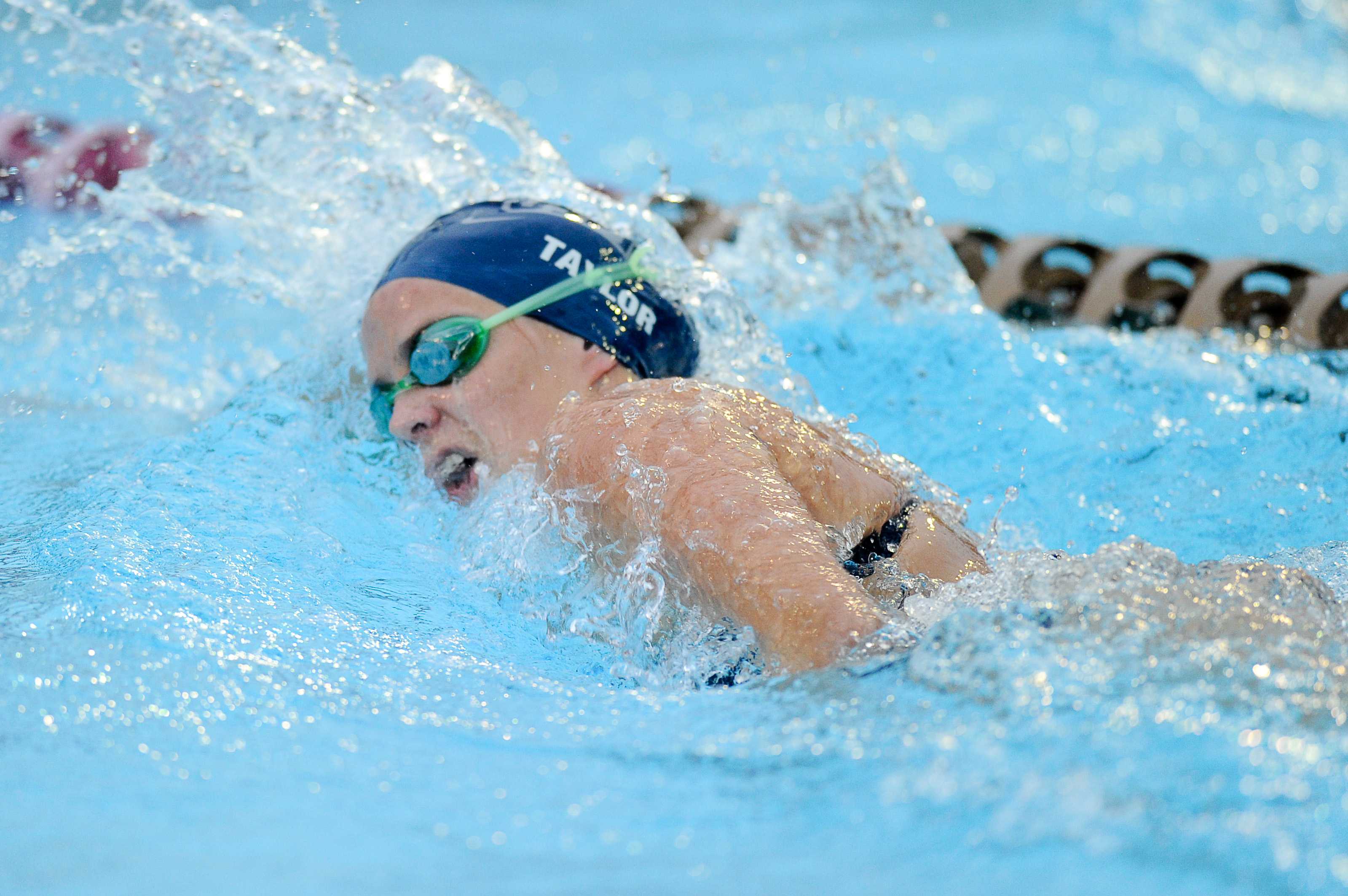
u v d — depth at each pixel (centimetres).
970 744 288
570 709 386
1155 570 400
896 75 2806
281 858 263
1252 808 244
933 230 965
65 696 361
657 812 285
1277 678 309
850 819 265
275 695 378
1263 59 2791
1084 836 241
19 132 1091
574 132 2364
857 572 498
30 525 540
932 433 744
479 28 3178
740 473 454
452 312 589
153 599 439
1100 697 300
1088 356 845
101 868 259
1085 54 2919
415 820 285
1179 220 1845
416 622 482
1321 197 1936
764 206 1029
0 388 839
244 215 835
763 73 2806
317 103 848
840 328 873
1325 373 800
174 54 851
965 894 229
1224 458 694
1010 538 618
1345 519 613
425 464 604
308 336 793
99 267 962
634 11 3412
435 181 828
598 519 483
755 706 355
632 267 638
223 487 583
